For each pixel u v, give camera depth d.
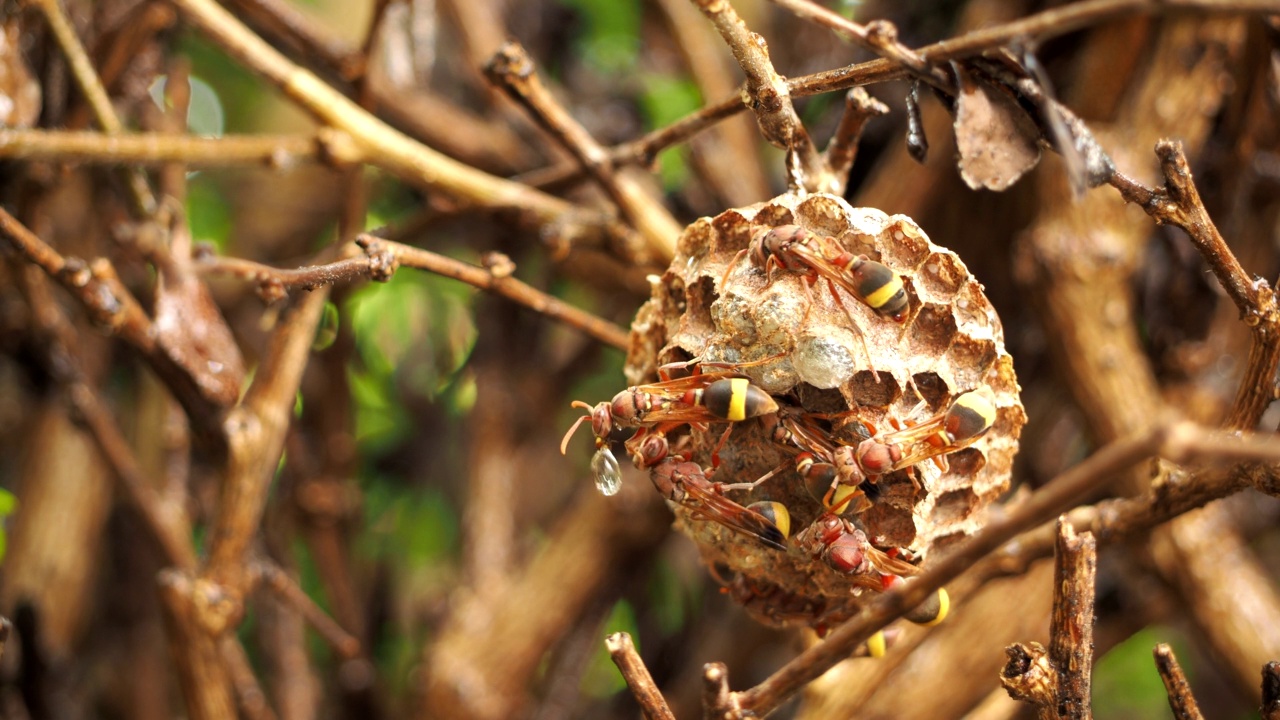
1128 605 0.42
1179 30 0.40
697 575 0.53
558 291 0.52
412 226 0.39
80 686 0.48
